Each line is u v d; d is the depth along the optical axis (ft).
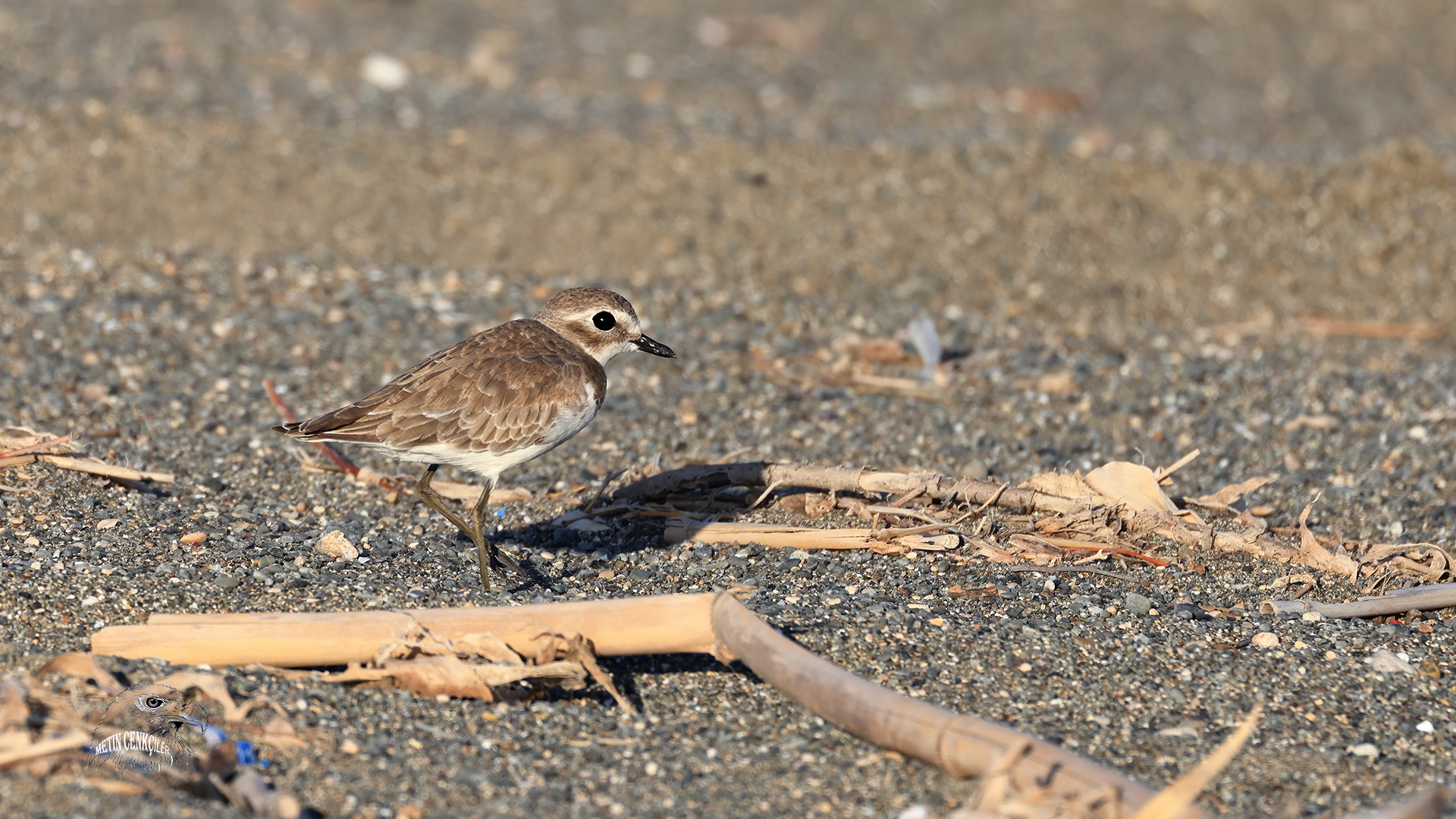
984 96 87.86
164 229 58.59
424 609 26.86
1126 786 21.31
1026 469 41.27
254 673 25.94
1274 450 42.93
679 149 67.15
